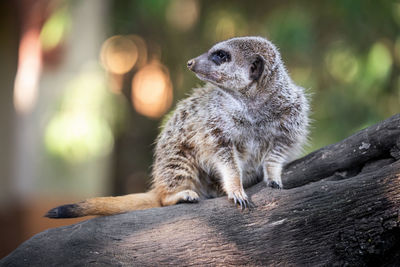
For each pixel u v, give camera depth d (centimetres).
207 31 1212
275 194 417
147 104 1385
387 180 390
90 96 998
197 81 1209
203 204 431
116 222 421
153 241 407
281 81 474
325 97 1022
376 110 966
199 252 402
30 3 1012
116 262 399
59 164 1013
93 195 1036
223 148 477
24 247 408
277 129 471
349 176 437
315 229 398
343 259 396
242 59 477
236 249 402
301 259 398
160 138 528
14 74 1029
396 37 970
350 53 1012
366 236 390
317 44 1078
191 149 497
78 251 404
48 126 980
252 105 475
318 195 403
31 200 995
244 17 1169
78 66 1034
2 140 1022
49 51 1029
